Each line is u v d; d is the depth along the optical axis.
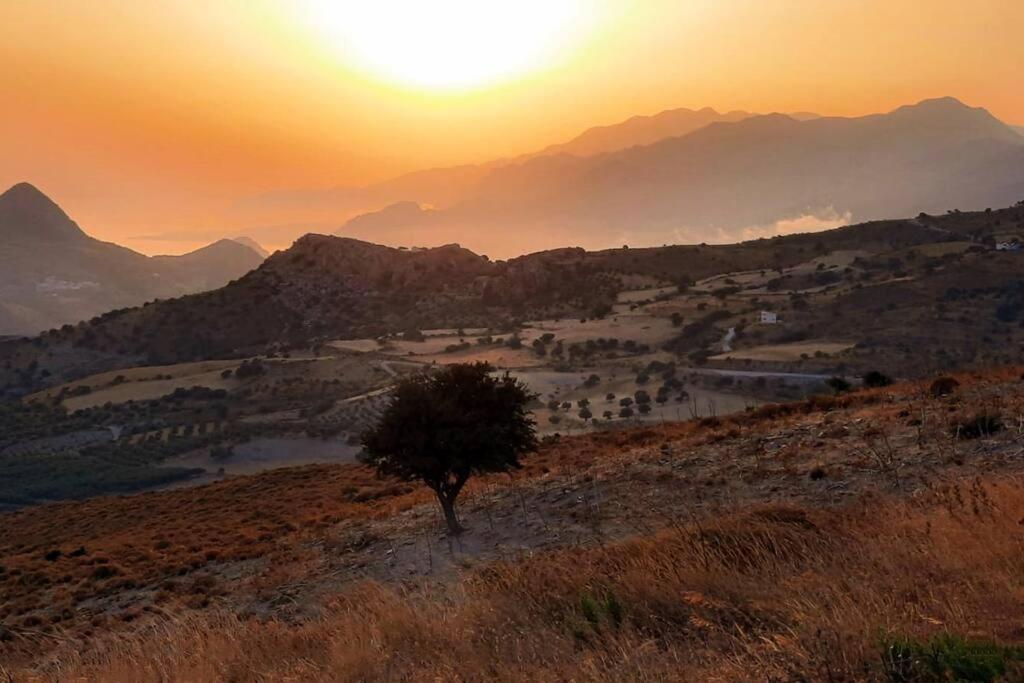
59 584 25.69
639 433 31.42
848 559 6.41
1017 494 7.87
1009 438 14.38
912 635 4.19
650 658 4.85
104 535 37.19
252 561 23.83
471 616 6.59
